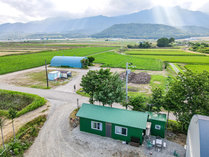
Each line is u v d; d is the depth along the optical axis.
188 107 24.25
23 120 29.02
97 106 26.20
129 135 22.89
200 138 14.85
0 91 40.59
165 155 20.80
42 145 22.67
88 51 139.00
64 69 71.12
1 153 19.81
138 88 46.53
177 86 24.73
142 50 163.50
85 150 21.72
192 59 102.50
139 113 23.97
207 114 22.55
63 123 28.31
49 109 33.47
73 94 42.16
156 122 23.94
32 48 164.00
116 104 35.44
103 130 24.31
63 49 149.25
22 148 21.61
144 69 72.25
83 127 25.62
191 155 16.67
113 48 175.75
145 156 20.62
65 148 22.09
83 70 69.88
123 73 59.00
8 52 125.00
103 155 20.81
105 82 27.91
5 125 27.25
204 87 22.92
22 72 64.69
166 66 75.31
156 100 26.02
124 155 20.81
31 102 36.62
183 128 25.69
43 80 54.47
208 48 162.25
